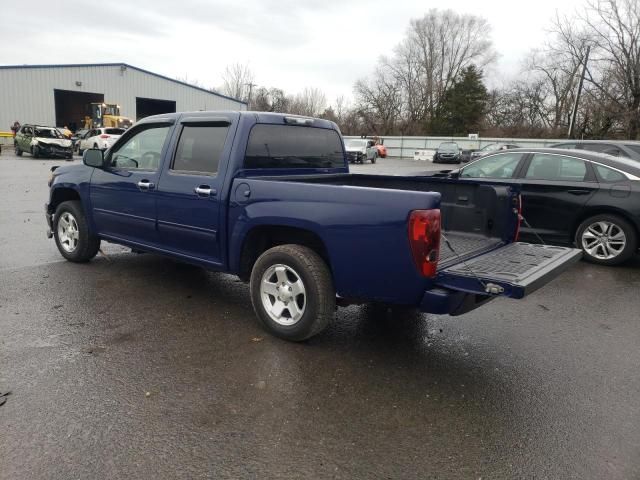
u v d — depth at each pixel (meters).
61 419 2.84
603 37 32.00
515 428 2.89
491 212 4.50
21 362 3.51
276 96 71.06
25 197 11.99
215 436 2.73
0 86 35.62
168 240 4.87
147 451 2.59
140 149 5.14
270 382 3.34
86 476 2.39
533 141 36.12
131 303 4.79
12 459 2.49
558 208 6.94
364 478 2.44
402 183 5.07
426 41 70.50
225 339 4.02
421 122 66.94
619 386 3.42
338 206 3.57
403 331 4.34
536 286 3.22
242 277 4.38
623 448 2.71
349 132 69.44
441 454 2.64
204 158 4.48
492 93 65.69
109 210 5.45
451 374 3.54
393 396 3.22
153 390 3.19
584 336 4.33
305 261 3.75
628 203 6.45
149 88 42.56
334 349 3.91
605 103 32.25
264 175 4.48
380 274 3.44
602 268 6.66
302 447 2.66
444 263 3.62
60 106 47.62
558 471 2.51
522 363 3.76
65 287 5.22
